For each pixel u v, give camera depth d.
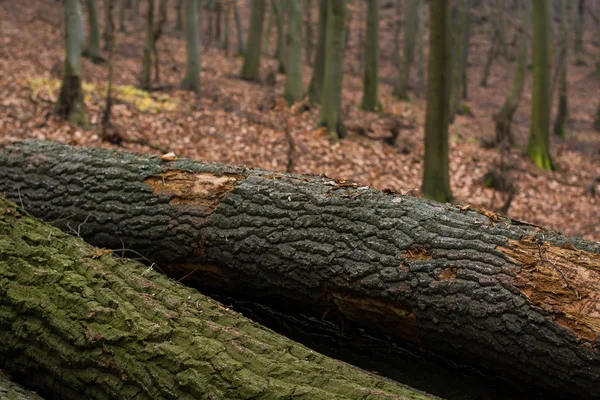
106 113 8.45
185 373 2.37
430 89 7.82
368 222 3.21
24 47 15.45
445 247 2.97
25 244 3.10
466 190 9.63
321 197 3.41
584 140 18.12
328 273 3.21
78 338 2.60
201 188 3.79
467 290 2.82
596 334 2.52
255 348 2.54
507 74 30.19
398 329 3.21
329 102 10.95
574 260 2.77
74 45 8.80
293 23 13.32
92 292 2.78
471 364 3.16
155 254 3.86
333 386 2.35
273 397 2.25
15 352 2.81
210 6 28.42
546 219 8.88
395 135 11.66
